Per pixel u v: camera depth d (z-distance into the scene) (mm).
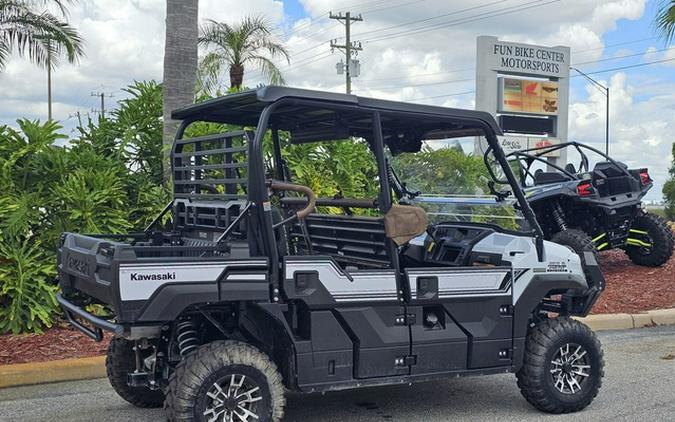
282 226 4668
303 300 4605
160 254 4930
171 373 4609
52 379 6293
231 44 19766
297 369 4617
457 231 5949
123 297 4121
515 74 21625
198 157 5316
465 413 5605
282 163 5992
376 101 4922
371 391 6199
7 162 7902
